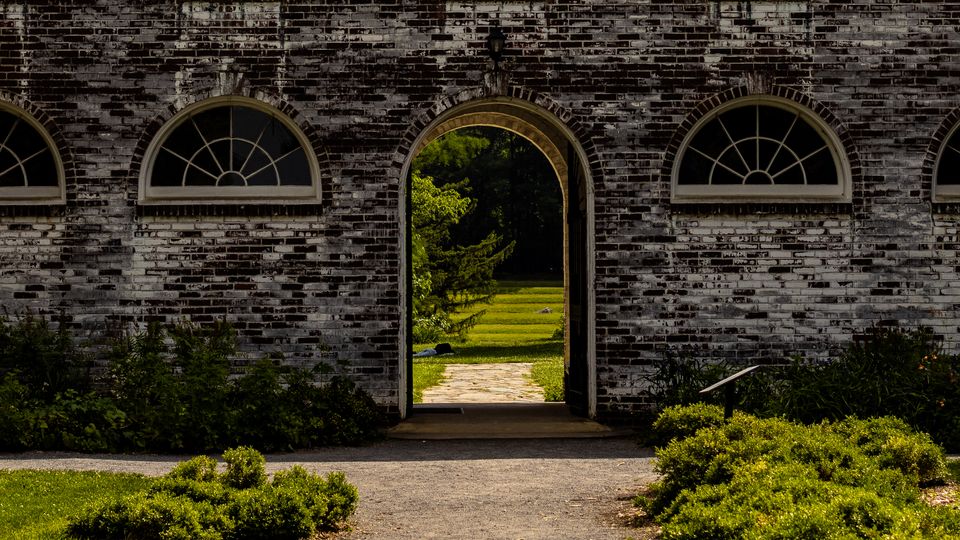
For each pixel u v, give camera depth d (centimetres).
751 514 579
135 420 1019
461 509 746
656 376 1121
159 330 1115
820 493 612
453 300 3181
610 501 767
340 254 1134
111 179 1138
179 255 1133
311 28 1142
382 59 1144
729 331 1140
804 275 1145
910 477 775
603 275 1139
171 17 1144
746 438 740
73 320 1130
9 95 1139
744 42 1153
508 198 5678
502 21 1148
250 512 652
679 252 1141
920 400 1037
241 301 1132
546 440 1074
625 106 1148
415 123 1141
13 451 982
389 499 782
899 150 1154
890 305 1148
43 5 1141
